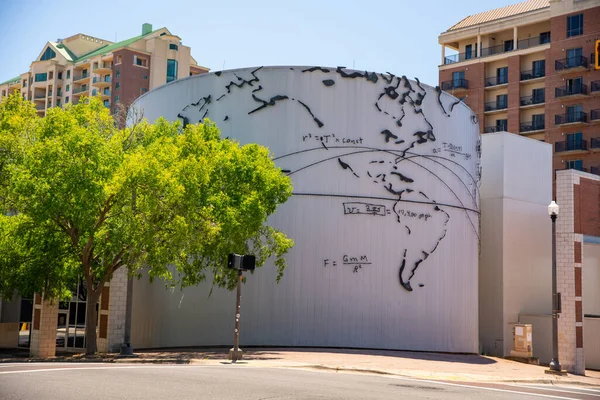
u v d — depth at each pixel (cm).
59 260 2742
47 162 2380
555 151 7850
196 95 3494
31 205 2416
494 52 8500
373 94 3341
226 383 1545
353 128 3300
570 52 7794
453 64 8669
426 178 3419
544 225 4456
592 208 3297
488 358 3362
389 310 3253
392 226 3297
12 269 2772
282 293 3203
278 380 1667
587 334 3797
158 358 2345
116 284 3209
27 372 1664
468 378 2158
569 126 7775
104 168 2448
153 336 3347
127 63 11150
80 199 2375
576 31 7762
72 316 3634
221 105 3403
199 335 3288
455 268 3494
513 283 4188
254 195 2655
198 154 2697
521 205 4303
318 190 3244
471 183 3684
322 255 3216
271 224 3219
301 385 1577
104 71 11650
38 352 3189
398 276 3281
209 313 3284
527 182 4375
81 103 2775
